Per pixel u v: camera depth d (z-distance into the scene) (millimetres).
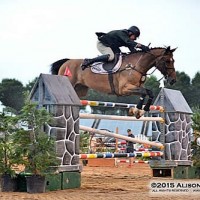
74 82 13086
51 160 9711
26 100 10008
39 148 9641
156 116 14031
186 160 13883
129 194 9422
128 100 54375
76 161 10812
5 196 8961
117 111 51469
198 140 13758
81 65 12891
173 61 12633
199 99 60062
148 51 12406
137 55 12461
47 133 10328
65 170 10438
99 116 11641
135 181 12508
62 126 10492
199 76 61500
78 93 13391
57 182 10234
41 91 10562
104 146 23078
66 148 10562
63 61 13422
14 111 9914
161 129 13781
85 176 14195
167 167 13547
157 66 12594
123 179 13148
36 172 9578
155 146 13742
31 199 8523
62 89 10750
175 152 13602
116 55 12602
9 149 9609
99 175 14680
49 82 10570
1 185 9828
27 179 9602
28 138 9695
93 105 11500
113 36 12547
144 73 12484
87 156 11234
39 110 9797
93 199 8586
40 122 9766
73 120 10844
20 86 61500
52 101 10352
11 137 9633
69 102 10648
